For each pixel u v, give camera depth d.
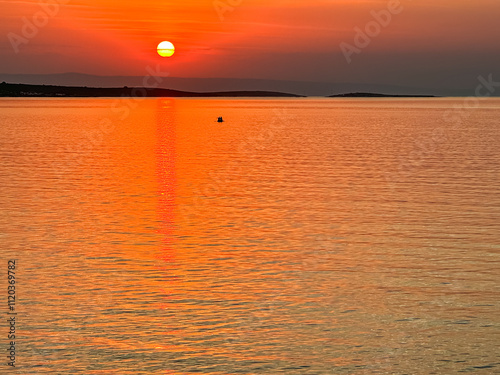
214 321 20.88
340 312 21.72
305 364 18.06
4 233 32.16
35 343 19.25
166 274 25.61
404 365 18.06
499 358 18.47
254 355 18.53
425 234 32.22
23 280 24.78
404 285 24.44
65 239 31.05
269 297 23.05
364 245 30.20
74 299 22.73
